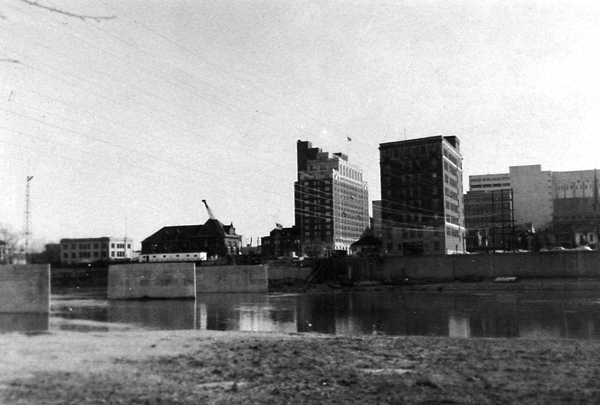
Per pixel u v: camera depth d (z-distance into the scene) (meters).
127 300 97.62
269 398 19.64
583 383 21.16
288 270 137.88
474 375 23.17
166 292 98.88
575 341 35.34
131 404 19.27
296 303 85.94
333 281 130.88
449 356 28.97
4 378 24.52
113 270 101.19
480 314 61.56
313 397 19.59
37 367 27.47
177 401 19.56
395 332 47.84
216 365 27.19
